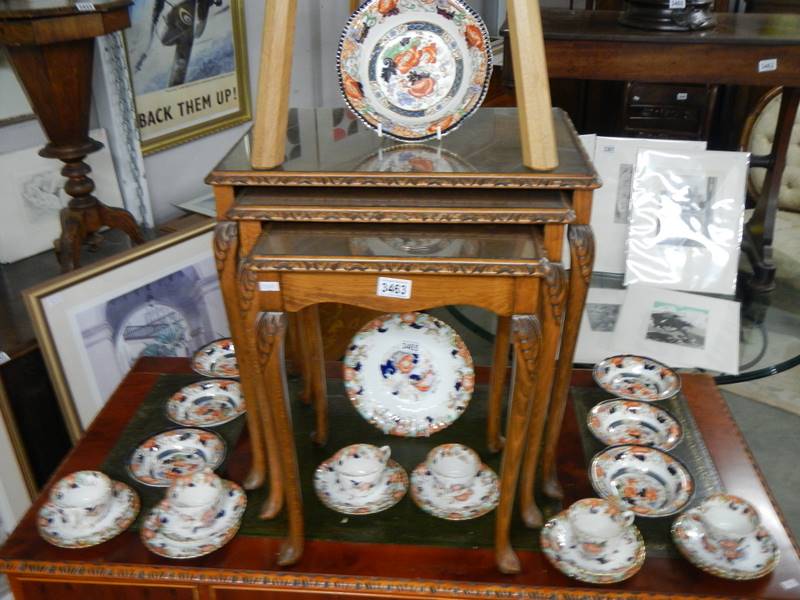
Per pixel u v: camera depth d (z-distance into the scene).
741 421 2.02
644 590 0.96
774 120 2.40
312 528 1.08
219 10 1.93
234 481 1.17
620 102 3.16
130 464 1.18
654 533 1.06
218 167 0.92
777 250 2.29
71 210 1.52
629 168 1.92
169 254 1.65
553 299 0.90
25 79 1.32
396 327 1.25
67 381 1.47
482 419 1.31
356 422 1.30
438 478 1.12
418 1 0.95
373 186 0.90
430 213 0.87
